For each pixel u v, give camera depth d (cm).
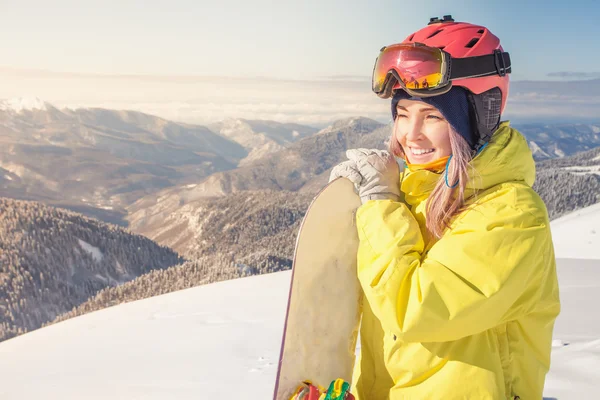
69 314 10356
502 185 101
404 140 114
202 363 565
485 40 104
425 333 93
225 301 1114
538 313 104
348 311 115
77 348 857
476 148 105
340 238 113
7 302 15475
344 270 114
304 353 109
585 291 707
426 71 101
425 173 110
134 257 19812
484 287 91
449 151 108
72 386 577
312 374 110
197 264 10788
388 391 113
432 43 105
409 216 104
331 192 112
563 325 477
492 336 101
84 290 17300
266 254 11900
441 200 103
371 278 99
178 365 578
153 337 824
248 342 655
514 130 110
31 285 16288
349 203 115
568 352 336
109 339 886
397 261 97
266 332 715
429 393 102
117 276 18662
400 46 105
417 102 108
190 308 1093
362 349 121
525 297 97
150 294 10412
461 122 103
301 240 108
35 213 19100
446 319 91
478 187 101
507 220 95
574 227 4350
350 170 114
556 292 106
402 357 106
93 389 546
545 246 97
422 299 92
